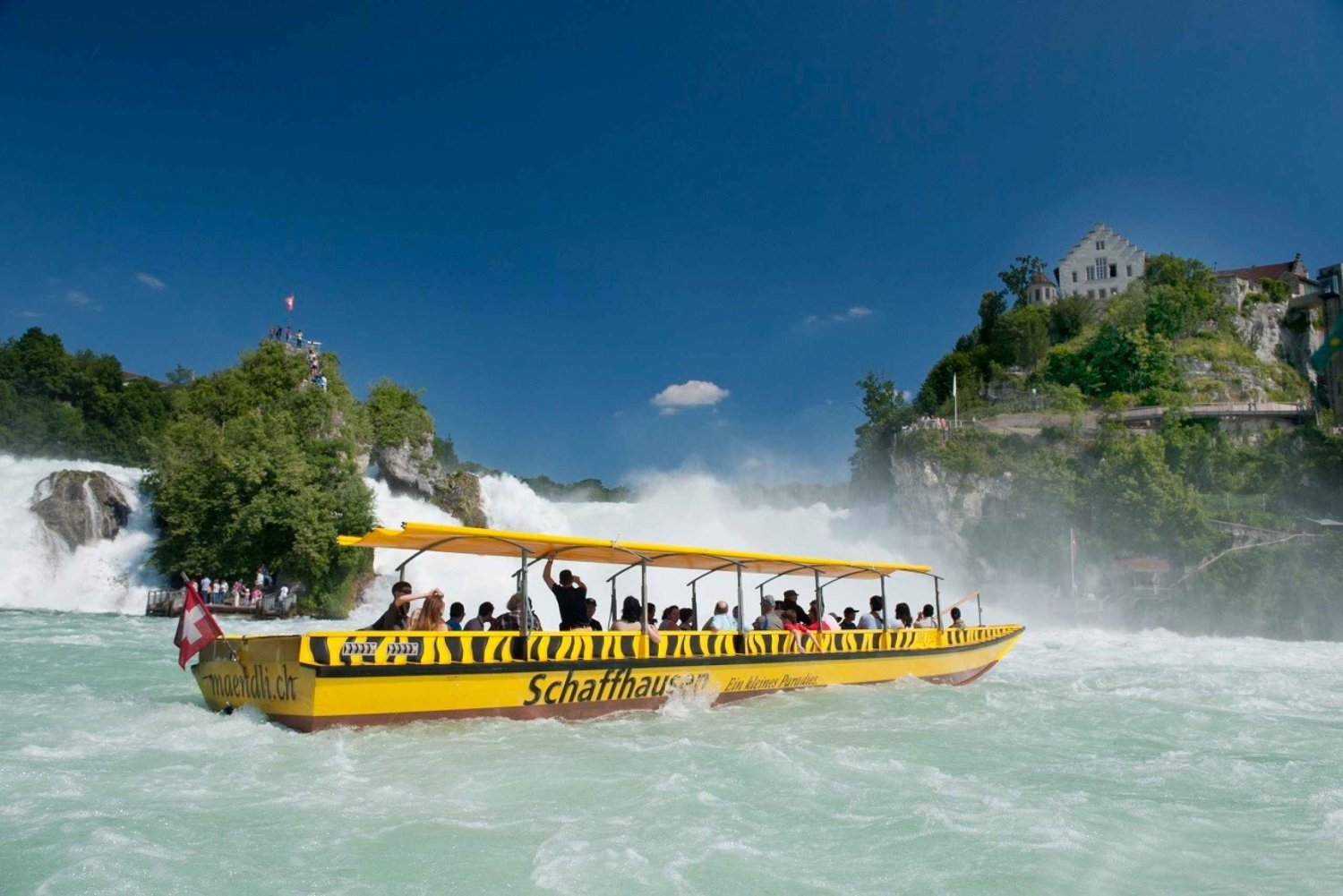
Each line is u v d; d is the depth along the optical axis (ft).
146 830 32.96
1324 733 61.16
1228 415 297.74
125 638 111.55
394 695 49.32
